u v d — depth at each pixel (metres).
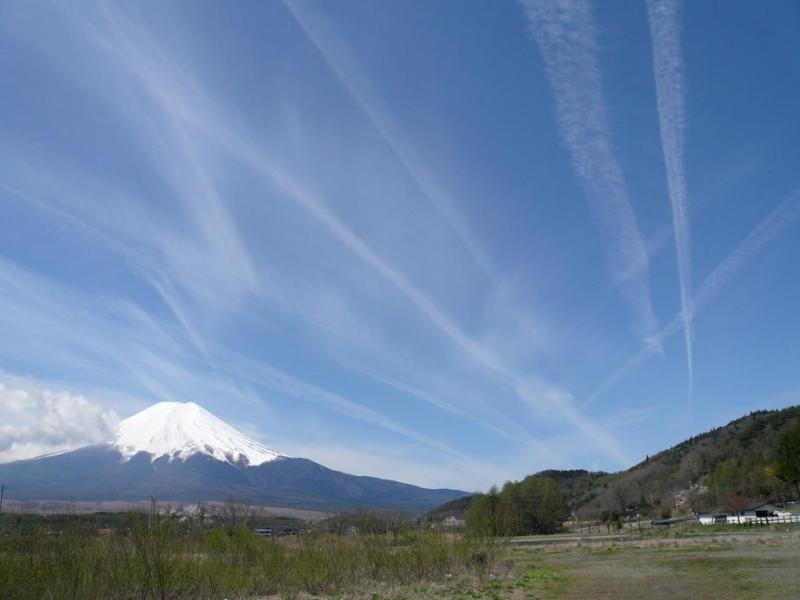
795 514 69.94
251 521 27.31
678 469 149.00
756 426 140.75
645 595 18.88
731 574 23.11
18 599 15.38
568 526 112.75
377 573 26.45
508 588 22.58
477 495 78.81
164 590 18.50
